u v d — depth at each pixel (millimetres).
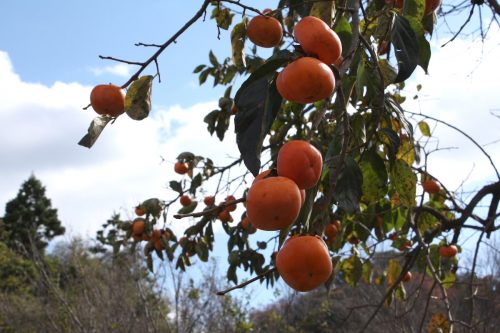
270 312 14141
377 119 1891
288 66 1213
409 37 1732
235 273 4441
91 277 11344
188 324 10078
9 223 31234
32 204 32219
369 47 1662
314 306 13555
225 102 4137
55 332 10875
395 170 2061
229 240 4453
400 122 2076
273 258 4348
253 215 1103
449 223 3984
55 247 21625
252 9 1688
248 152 1422
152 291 10695
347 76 1865
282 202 1078
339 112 1444
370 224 3641
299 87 1185
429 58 1863
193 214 1111
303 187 1172
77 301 10898
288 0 2164
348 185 1697
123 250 10430
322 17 1722
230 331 10812
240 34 2301
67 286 11727
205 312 10945
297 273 1123
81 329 10008
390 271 4297
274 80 1440
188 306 10555
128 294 10523
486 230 3805
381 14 1958
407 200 2057
